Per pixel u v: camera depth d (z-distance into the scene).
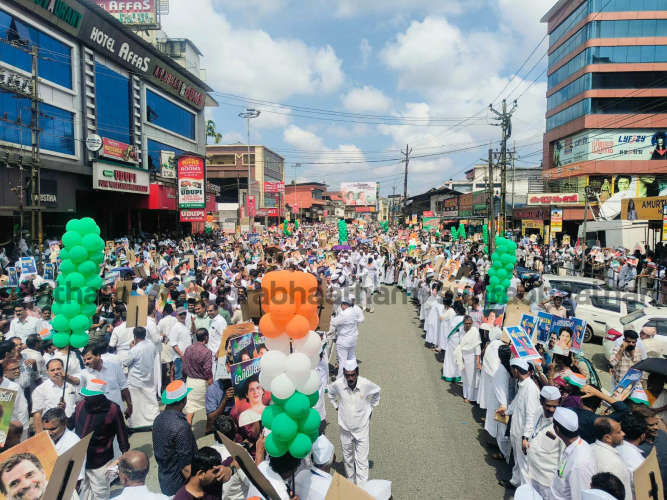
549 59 52.47
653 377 5.05
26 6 18.36
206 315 8.40
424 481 5.20
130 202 27.19
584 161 43.47
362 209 108.88
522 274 17.48
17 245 16.47
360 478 5.00
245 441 4.73
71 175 21.81
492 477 5.29
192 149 36.09
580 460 3.54
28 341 5.93
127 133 26.58
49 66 20.08
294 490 3.63
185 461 3.95
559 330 6.47
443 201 54.97
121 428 4.42
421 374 9.03
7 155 16.44
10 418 3.91
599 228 24.89
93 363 5.21
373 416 7.01
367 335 12.38
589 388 4.83
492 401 5.77
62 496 3.05
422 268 16.78
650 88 42.41
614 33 42.66
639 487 3.09
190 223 37.75
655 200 20.56
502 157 23.64
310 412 3.58
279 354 3.61
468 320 7.59
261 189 64.38
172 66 30.48
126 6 29.50
